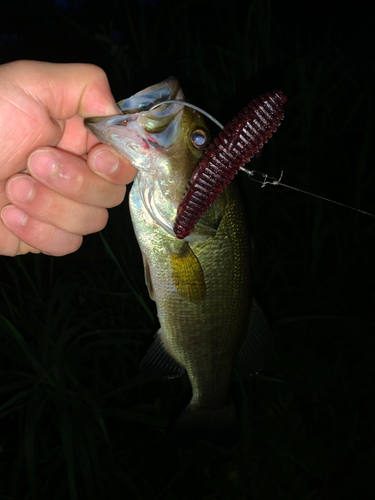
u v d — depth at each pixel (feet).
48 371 1.34
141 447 1.54
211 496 1.45
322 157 2.02
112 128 0.85
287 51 2.29
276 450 1.48
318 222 1.84
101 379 1.65
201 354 1.09
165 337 1.08
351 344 1.81
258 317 1.14
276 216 2.16
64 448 1.23
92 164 0.89
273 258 1.97
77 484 1.47
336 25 2.64
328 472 1.48
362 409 1.63
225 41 2.13
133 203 0.94
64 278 2.24
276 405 1.64
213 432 1.23
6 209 1.02
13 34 3.09
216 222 0.95
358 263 2.09
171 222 0.92
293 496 1.42
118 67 1.70
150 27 2.46
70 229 0.99
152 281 1.00
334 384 1.68
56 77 0.86
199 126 0.89
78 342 1.70
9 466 1.49
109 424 1.62
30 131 0.86
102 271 2.27
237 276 1.03
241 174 1.93
